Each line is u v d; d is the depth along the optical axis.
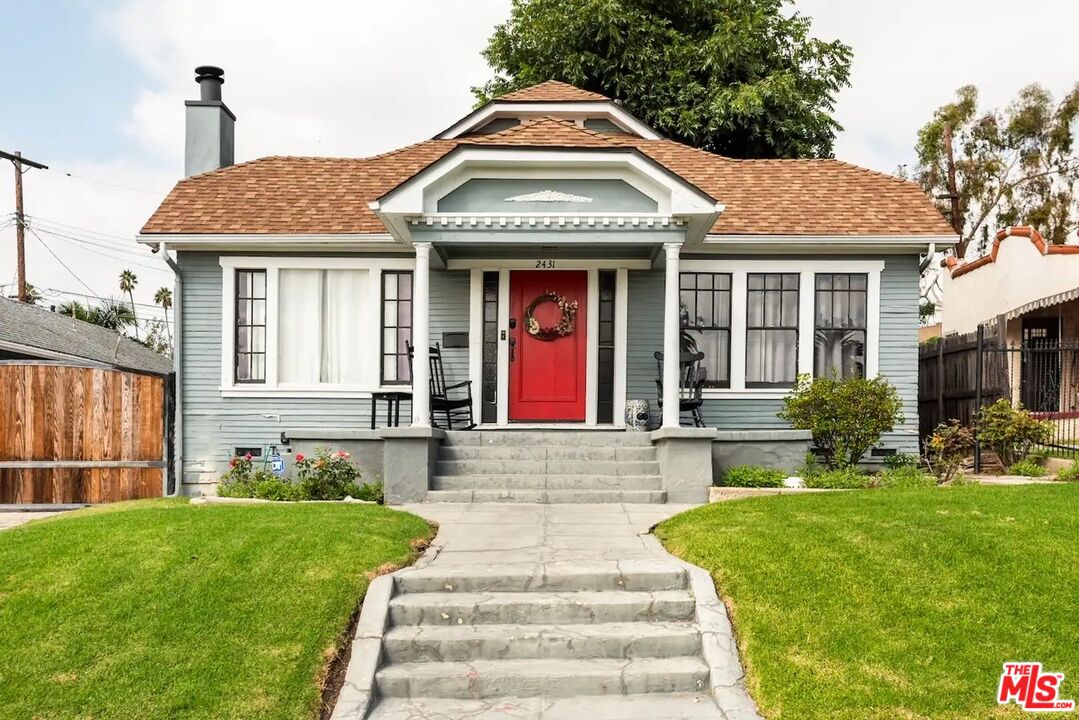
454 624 5.80
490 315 12.35
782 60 24.05
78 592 5.72
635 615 5.86
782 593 5.73
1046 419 13.89
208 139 13.98
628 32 22.62
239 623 5.38
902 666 4.86
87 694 4.65
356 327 12.26
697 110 22.19
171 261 11.85
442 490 9.94
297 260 12.16
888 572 5.91
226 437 12.05
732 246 11.92
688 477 9.98
